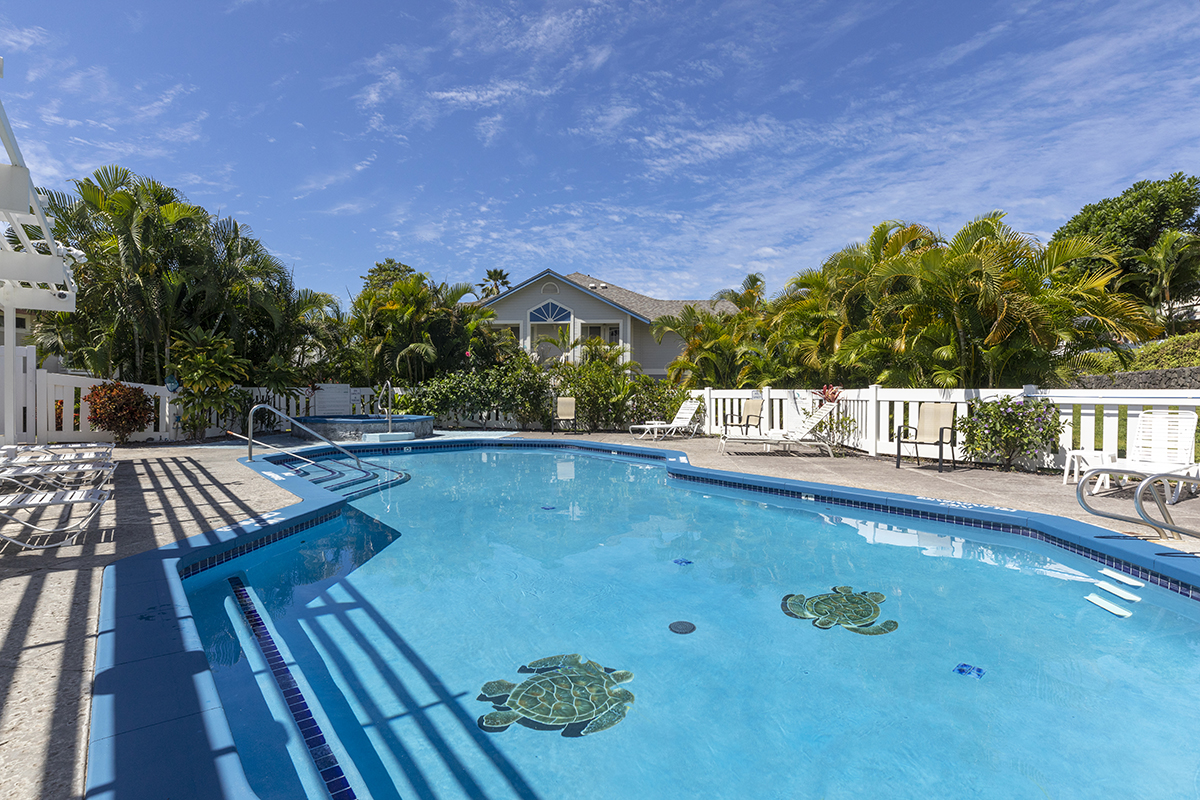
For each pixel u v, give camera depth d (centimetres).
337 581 439
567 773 223
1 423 980
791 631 352
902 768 226
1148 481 408
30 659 241
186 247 1190
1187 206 2608
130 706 201
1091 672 299
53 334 1425
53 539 435
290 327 1442
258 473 762
